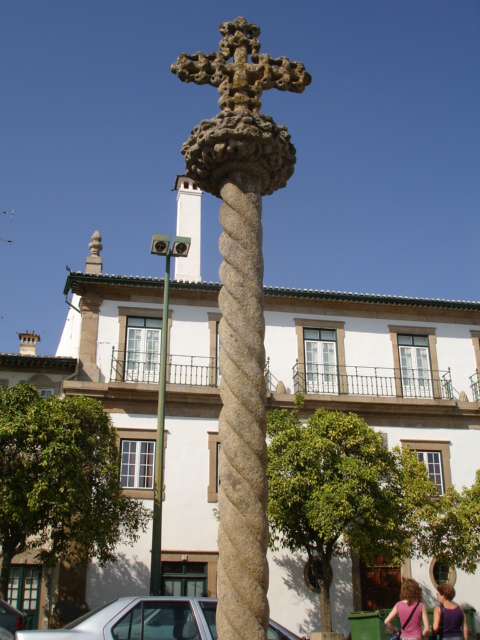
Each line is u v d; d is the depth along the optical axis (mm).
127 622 7055
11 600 18750
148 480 20266
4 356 20984
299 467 16984
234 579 5191
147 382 21047
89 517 15383
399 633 8602
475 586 21094
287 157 6727
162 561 19500
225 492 5473
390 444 21938
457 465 22203
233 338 5895
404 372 23234
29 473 14984
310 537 17156
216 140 6414
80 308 21734
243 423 5609
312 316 23172
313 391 22281
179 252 15602
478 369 23734
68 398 16391
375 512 16609
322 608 16953
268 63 7008
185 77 6914
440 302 23719
